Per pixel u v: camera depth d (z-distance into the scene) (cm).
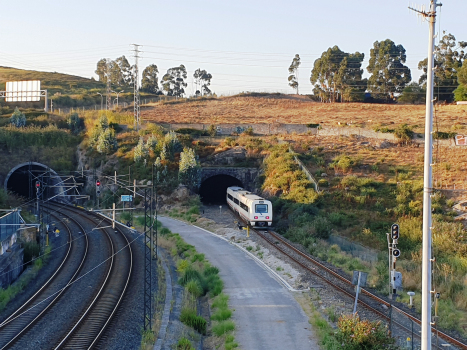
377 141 6869
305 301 2455
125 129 8525
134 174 6756
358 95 12356
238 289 2716
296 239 3978
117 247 4191
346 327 1748
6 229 3234
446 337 1891
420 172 5459
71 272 3338
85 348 1958
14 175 7131
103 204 6481
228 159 6912
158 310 2470
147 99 15262
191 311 2331
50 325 2255
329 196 4969
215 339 2064
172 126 8850
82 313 2447
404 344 1805
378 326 1739
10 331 2167
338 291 2580
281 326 2111
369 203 4766
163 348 1942
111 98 14338
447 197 4666
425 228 1266
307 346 1883
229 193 5947
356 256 3531
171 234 4531
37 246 3706
